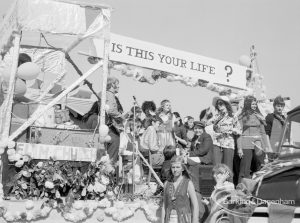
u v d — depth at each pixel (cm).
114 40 936
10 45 813
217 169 650
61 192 717
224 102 936
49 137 746
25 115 779
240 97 1122
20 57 813
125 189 848
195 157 849
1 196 662
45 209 679
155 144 891
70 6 757
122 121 886
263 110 1160
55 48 962
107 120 857
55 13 743
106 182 734
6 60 798
